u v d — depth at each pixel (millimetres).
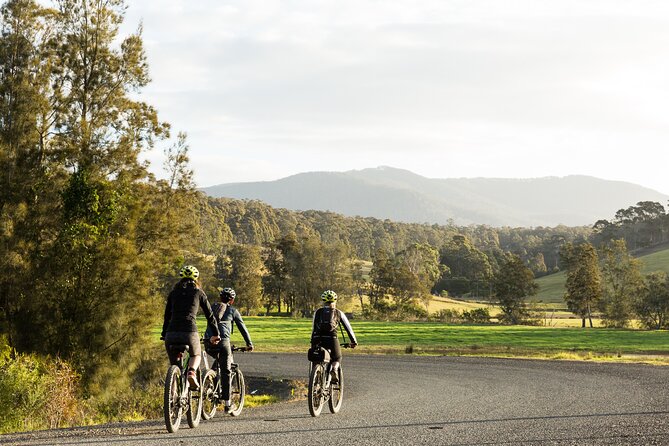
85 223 23906
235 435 8273
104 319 22812
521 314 114250
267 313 127438
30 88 24703
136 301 23359
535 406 12773
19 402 14586
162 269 26344
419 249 152250
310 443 7602
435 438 8039
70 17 26781
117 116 27109
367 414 11320
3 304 23172
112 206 24906
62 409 14992
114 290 23172
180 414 8844
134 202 25609
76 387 20109
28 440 7992
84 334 22719
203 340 10656
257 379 26875
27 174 24125
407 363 32312
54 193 24359
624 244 107812
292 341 55062
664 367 26078
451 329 76625
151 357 24281
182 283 9391
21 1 25328
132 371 23141
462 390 18438
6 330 22609
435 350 42719
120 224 25172
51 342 22688
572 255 135500
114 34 27312
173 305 9281
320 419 10406
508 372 25484
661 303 96000
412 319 106938
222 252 172125
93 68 26891
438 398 15758
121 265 23469
